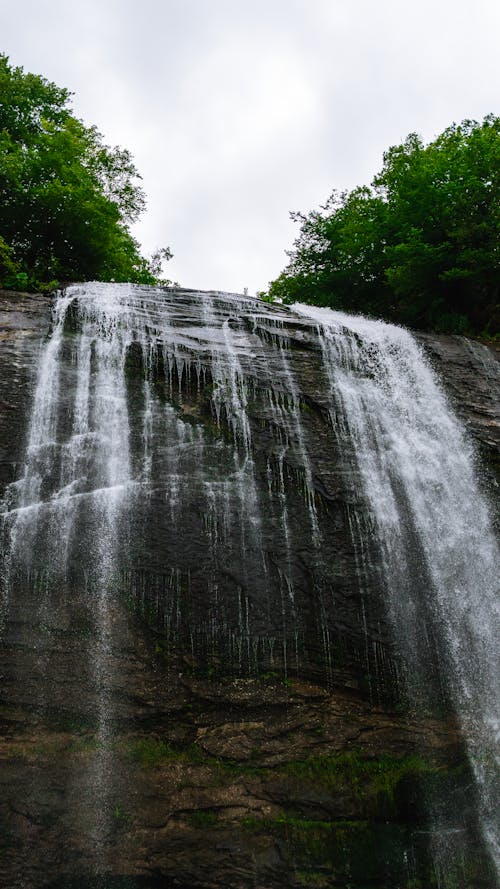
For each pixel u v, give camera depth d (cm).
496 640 919
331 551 905
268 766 734
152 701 743
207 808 693
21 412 936
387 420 1128
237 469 955
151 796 690
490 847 738
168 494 897
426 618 895
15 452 888
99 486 886
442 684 848
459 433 1155
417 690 833
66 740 698
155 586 815
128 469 916
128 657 762
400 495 1012
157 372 1077
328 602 859
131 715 730
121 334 1136
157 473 920
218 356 1131
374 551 927
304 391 1119
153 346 1107
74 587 791
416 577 929
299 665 809
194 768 717
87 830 656
